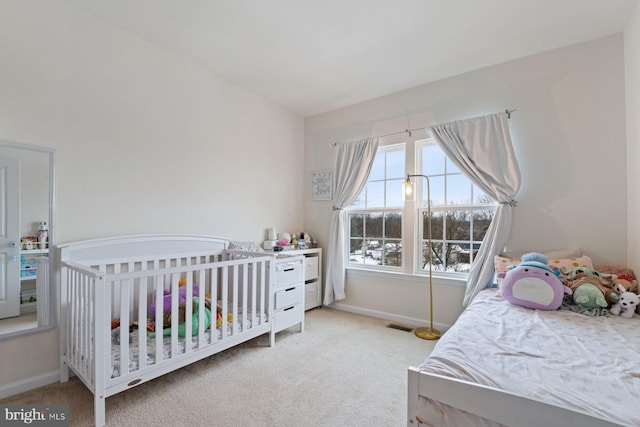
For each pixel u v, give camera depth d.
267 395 1.85
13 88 1.86
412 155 3.25
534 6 2.03
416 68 2.88
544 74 2.56
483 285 2.62
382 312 3.39
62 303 2.00
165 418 1.63
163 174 2.63
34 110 1.94
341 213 3.70
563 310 1.96
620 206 2.25
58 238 2.04
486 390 0.97
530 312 1.92
